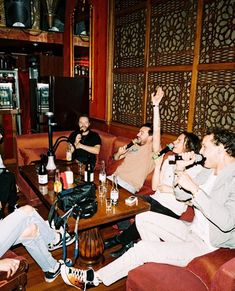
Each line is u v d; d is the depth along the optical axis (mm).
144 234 2023
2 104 5113
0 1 4555
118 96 4082
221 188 1638
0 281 1453
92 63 4453
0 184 2785
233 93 2582
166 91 3275
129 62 3795
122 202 2164
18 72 5332
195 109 2947
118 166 3082
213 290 1376
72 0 4750
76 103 4305
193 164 1866
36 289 2021
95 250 2232
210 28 2721
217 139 1669
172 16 3086
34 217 1901
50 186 2404
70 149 3145
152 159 2787
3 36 4707
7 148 5156
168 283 1461
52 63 5695
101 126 4434
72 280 1936
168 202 2328
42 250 1947
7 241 1714
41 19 4934
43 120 4820
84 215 1867
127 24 3746
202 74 2830
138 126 3736
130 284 1580
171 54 3143
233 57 2531
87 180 2506
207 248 1738
